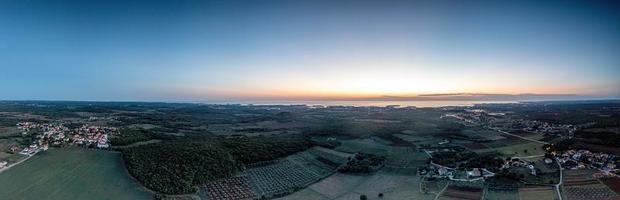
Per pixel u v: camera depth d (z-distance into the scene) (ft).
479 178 483.92
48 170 483.10
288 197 424.87
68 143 606.55
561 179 460.96
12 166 493.36
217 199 411.34
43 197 401.29
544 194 409.28
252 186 458.91
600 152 571.28
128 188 431.84
